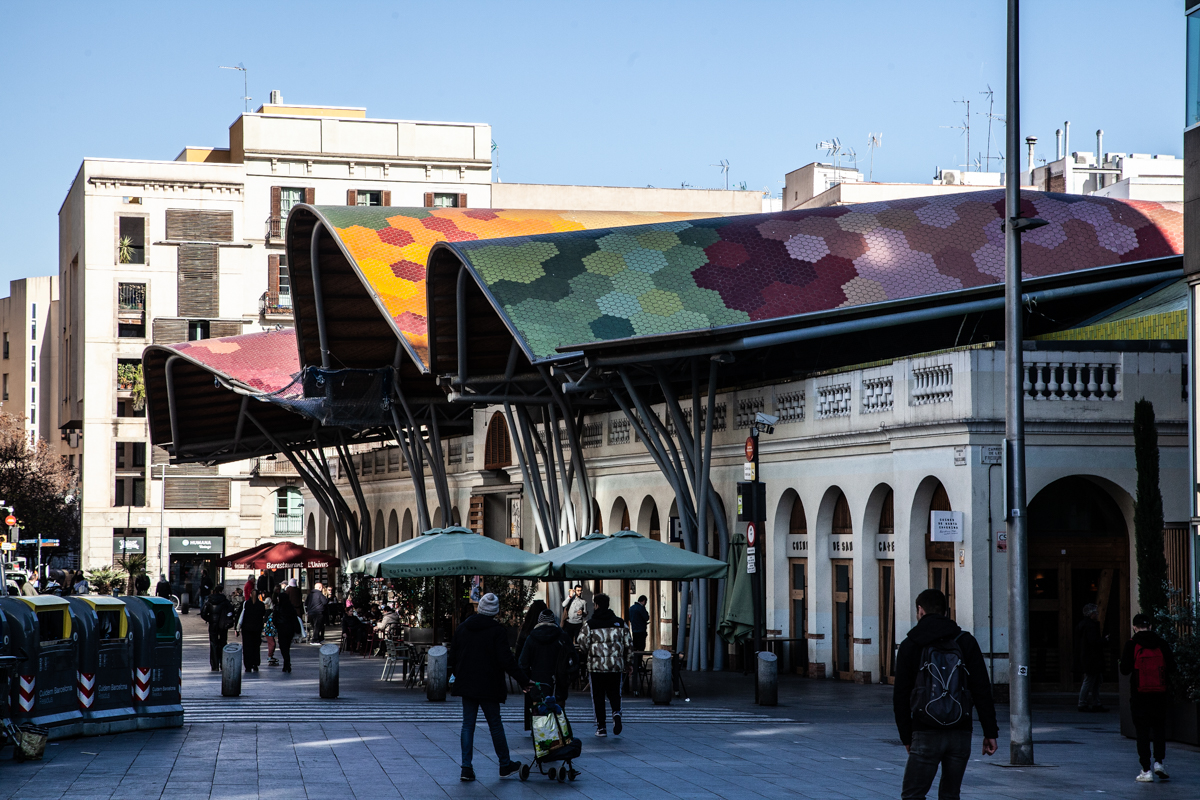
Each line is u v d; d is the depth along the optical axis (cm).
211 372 5166
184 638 4456
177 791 1304
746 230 3459
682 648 3078
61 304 8681
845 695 2430
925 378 2398
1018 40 1645
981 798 1310
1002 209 3512
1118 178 6919
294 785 1347
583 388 3203
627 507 3697
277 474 7481
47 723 1659
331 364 4788
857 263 3294
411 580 3466
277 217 7575
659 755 1606
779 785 1373
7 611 1602
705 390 3247
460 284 3491
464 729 1394
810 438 2786
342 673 3019
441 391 4778
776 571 2948
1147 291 3391
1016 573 1579
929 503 2448
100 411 7425
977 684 998
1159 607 1994
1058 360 2308
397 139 7731
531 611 2469
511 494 4697
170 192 7512
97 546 7369
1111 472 2322
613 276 3316
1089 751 1672
